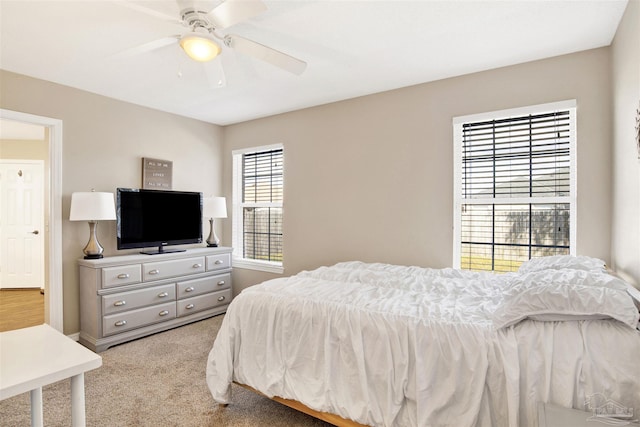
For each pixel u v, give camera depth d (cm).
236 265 448
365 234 344
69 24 210
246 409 211
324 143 371
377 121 336
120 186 354
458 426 141
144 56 255
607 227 238
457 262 298
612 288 144
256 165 445
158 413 205
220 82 241
